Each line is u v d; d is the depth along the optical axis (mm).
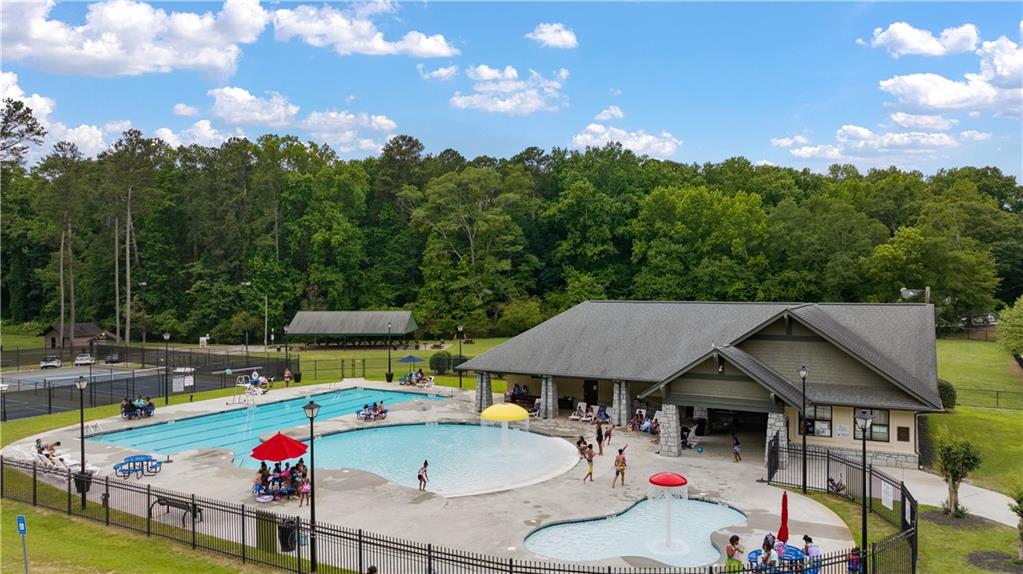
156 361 81062
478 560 20109
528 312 100250
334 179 115188
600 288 101500
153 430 45562
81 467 32219
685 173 122562
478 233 107625
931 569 21953
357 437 43500
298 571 21438
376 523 26703
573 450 38750
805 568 19312
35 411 50219
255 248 114812
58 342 100375
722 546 24109
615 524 27188
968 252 90812
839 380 37938
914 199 113125
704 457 36781
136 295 111625
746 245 94375
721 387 36562
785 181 116688
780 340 39469
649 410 45906
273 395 56844
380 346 93812
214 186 115375
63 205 101562
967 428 41344
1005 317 61938
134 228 115812
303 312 94562
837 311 43938
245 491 31172
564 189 119938
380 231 119562
